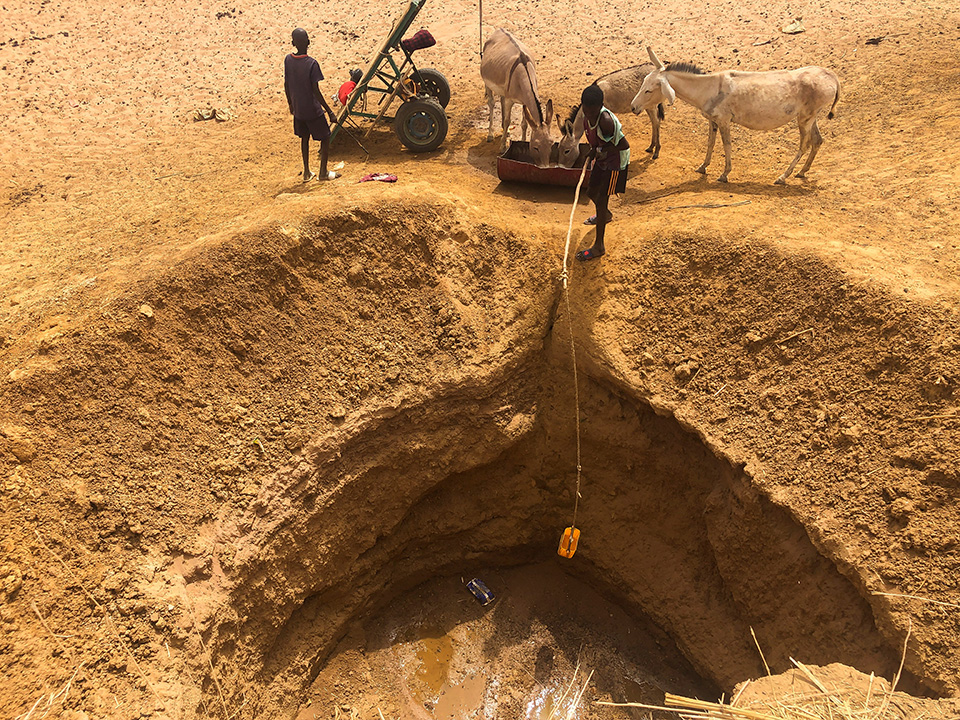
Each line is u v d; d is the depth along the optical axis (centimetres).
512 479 892
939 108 1060
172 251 762
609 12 1641
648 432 805
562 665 843
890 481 624
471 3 1708
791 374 702
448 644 868
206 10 1667
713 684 777
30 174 1084
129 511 629
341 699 790
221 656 645
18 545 577
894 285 663
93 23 1597
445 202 826
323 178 942
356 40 1559
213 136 1189
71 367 648
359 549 802
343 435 740
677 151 1077
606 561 876
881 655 605
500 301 829
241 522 670
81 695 541
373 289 789
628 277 798
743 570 739
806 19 1486
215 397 699
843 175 929
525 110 980
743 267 749
